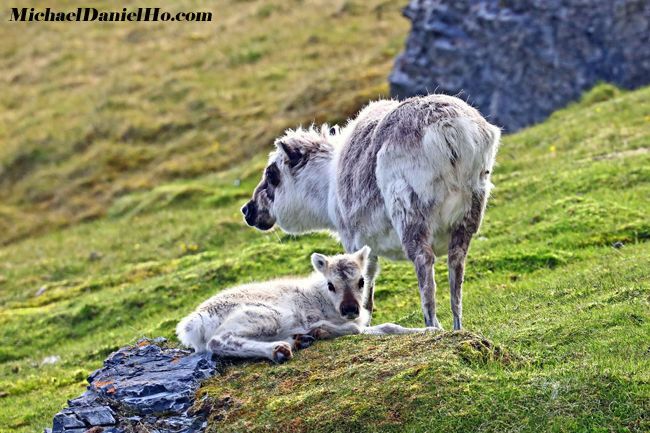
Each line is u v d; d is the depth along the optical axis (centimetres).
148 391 1422
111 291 3022
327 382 1327
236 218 3559
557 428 1160
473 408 1206
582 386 1212
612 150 3155
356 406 1251
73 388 2264
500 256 2320
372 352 1376
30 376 2420
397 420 1222
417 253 1473
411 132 1473
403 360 1325
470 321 1788
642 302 1590
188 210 3953
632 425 1153
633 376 1225
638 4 3972
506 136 3794
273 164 1862
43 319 2839
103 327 2711
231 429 1295
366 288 1628
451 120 1449
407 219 1483
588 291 1806
